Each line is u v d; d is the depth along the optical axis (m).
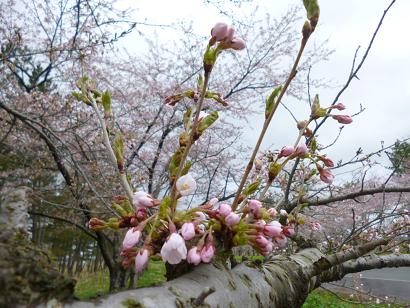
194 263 1.13
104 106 1.66
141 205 1.25
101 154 6.14
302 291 1.64
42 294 0.71
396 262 2.49
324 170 1.80
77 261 15.61
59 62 6.52
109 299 0.84
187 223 1.16
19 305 0.68
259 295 1.30
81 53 6.07
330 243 2.75
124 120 7.62
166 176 6.71
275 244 1.55
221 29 1.16
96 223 1.33
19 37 5.80
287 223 2.28
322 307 6.88
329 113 1.84
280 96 1.29
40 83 6.69
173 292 0.97
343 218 7.99
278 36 8.05
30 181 7.82
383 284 10.75
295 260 1.74
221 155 7.78
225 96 7.80
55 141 6.01
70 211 7.36
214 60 1.21
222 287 1.14
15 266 0.69
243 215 1.36
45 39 7.11
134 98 7.57
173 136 7.94
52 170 7.18
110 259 5.70
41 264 0.73
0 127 6.36
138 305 0.86
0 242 0.73
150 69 7.85
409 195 10.81
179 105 7.31
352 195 2.75
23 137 6.76
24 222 0.80
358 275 7.42
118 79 7.86
